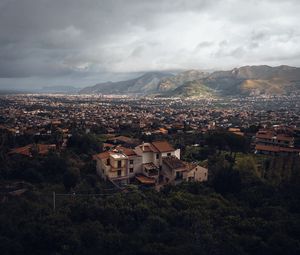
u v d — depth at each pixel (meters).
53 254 43.59
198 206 60.41
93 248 46.12
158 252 44.06
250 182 77.06
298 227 52.53
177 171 80.88
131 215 56.06
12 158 93.19
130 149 90.50
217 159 95.88
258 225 53.25
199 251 44.38
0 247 44.09
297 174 78.31
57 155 90.94
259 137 131.75
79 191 72.25
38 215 54.31
